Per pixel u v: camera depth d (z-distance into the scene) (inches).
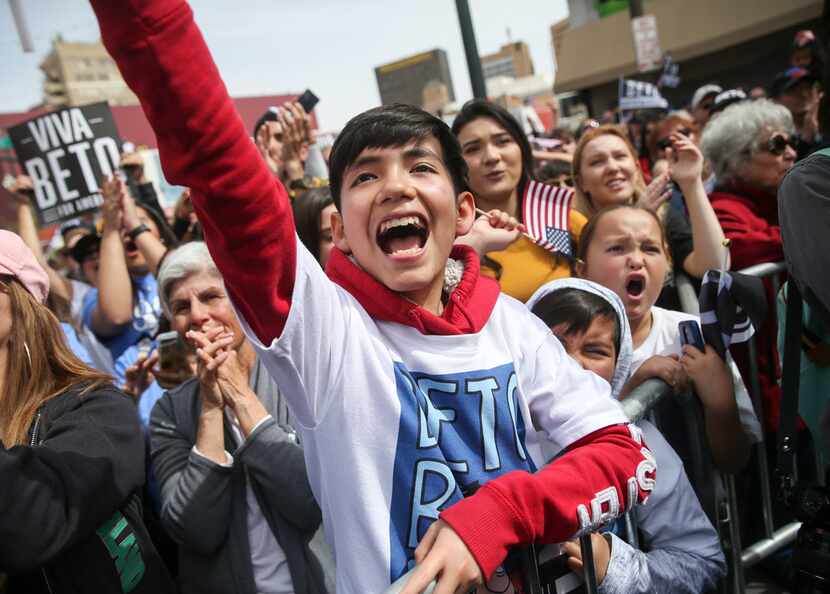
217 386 69.3
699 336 75.0
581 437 49.3
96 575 58.9
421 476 44.6
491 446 46.6
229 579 67.2
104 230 133.0
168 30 32.9
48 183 156.3
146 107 34.2
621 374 73.6
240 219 36.9
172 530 67.2
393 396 45.0
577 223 110.9
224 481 67.5
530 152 115.1
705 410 73.5
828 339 65.2
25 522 52.9
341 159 49.4
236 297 40.7
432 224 48.4
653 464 49.5
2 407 61.3
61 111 155.2
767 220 113.8
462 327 49.1
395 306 47.4
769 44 542.6
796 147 114.3
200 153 35.0
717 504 75.3
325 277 44.9
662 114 225.5
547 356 52.4
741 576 78.0
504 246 84.0
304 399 44.1
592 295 72.8
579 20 645.9
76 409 61.7
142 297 138.7
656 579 63.2
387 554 43.8
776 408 94.1
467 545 39.8
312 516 67.5
